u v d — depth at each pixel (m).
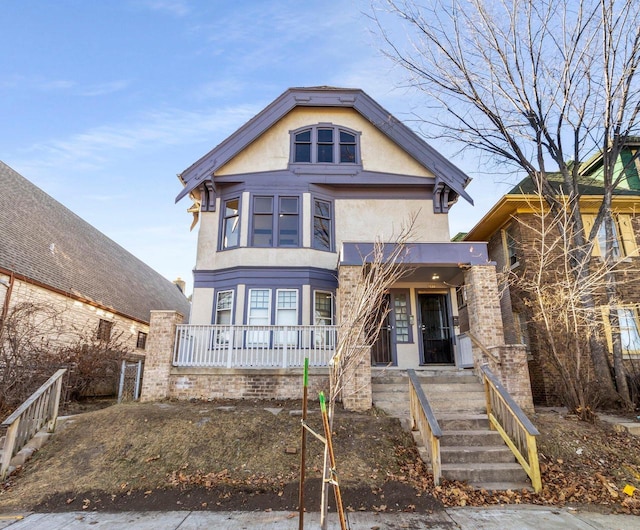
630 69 9.09
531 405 7.89
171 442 6.24
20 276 11.77
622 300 11.72
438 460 5.31
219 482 5.36
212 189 12.16
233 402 8.45
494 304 9.16
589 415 7.34
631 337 11.64
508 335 13.02
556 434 6.70
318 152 12.80
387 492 5.12
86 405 10.27
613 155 9.81
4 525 4.33
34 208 16.58
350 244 9.38
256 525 4.31
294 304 11.13
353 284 9.17
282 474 5.54
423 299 11.98
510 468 5.56
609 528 4.21
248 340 10.35
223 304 11.34
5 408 8.29
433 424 5.47
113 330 16.50
